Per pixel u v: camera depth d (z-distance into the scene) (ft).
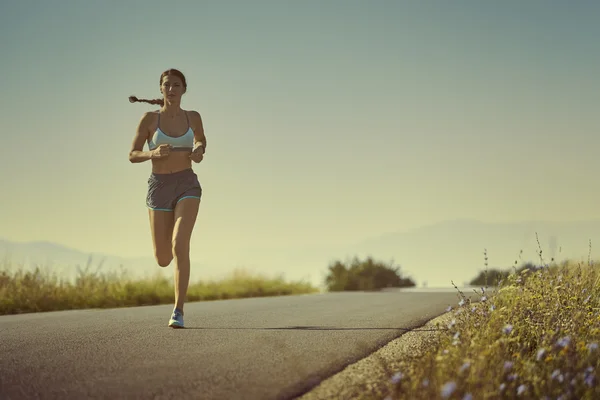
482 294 25.08
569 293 24.40
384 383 14.28
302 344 19.48
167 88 24.08
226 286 61.67
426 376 13.94
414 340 20.57
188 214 23.70
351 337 20.95
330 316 27.76
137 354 17.75
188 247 23.53
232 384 14.32
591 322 20.84
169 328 23.27
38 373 15.40
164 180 24.03
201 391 13.73
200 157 23.82
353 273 86.79
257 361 16.76
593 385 14.28
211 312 30.37
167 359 17.02
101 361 16.79
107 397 13.26
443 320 25.45
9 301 40.65
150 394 13.47
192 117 24.76
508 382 13.96
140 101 24.22
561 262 27.37
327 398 13.41
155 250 24.90
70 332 22.48
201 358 17.15
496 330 18.52
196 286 57.36
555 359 15.74
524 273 26.43
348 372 15.83
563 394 13.58
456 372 13.80
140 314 30.07
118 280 49.75
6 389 13.91
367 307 32.91
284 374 15.29
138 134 24.22
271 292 64.59
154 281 52.60
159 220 24.36
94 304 44.62
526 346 18.26
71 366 16.20
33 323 26.05
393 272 87.45
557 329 18.40
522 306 22.15
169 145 23.00
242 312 30.19
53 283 45.65
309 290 70.90
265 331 22.39
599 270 29.17
